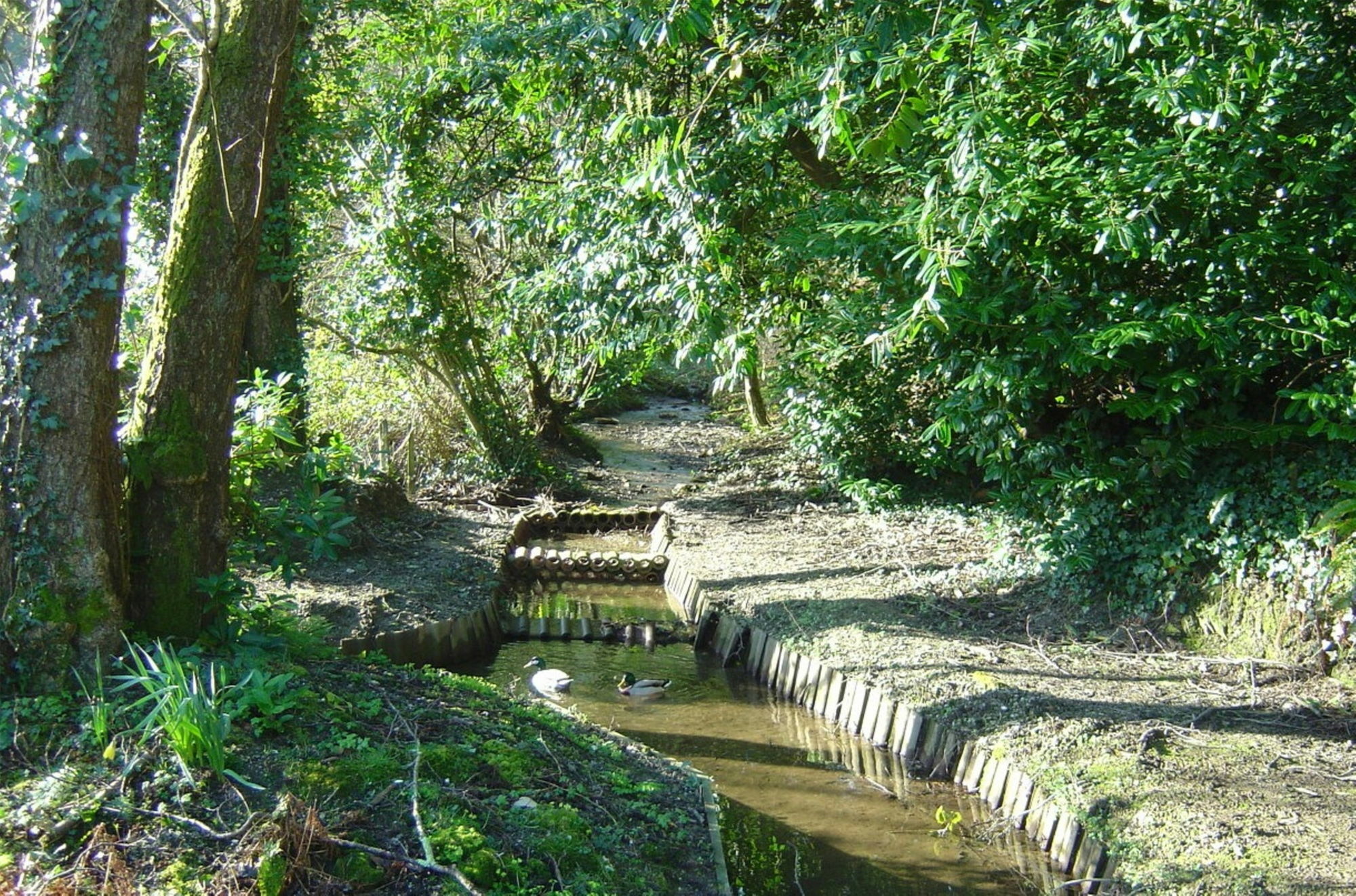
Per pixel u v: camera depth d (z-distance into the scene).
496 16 10.75
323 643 6.78
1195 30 6.16
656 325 11.54
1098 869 5.44
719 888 4.67
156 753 4.29
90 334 4.66
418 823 4.21
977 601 9.07
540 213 11.51
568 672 9.34
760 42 8.48
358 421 15.55
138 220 10.39
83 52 4.56
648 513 14.59
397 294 14.00
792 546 11.77
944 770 6.93
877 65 6.83
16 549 4.57
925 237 6.63
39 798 4.02
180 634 5.11
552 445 18.48
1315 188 6.78
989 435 8.75
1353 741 6.18
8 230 4.55
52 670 4.58
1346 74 7.14
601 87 9.56
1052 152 7.50
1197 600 7.85
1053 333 7.39
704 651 9.95
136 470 5.04
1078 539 8.36
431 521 12.98
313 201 12.66
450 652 9.40
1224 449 7.84
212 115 5.09
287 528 6.29
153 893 3.69
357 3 11.66
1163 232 7.17
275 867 3.79
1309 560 7.04
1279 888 4.71
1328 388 6.85
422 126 12.62
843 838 6.19
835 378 12.16
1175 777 5.83
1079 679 7.37
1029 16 7.43
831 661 8.25
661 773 5.74
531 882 4.19
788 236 9.16
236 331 5.26
